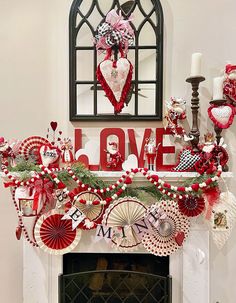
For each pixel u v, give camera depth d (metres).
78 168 1.35
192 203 1.36
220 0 1.49
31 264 1.47
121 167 1.45
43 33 1.53
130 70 1.35
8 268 1.56
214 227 1.35
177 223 1.38
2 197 1.56
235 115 1.50
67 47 1.53
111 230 1.38
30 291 1.47
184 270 1.44
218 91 1.39
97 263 1.57
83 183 1.35
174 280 1.48
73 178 1.34
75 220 1.36
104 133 1.47
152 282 1.53
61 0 1.53
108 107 1.52
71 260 1.55
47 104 1.54
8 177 1.34
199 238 1.43
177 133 1.44
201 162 1.36
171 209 1.37
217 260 1.52
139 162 1.47
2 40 1.53
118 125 1.52
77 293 1.53
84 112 1.52
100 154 1.47
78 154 1.49
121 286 1.54
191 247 1.43
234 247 1.51
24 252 1.47
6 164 1.39
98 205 1.38
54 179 1.33
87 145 1.52
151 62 1.50
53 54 1.53
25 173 1.33
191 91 1.50
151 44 1.49
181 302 1.46
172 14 1.50
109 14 1.32
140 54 1.50
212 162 1.36
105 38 1.31
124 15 1.48
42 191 1.33
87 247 1.47
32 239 1.46
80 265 1.56
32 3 1.53
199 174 1.34
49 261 1.48
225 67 1.49
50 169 1.34
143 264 1.55
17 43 1.53
